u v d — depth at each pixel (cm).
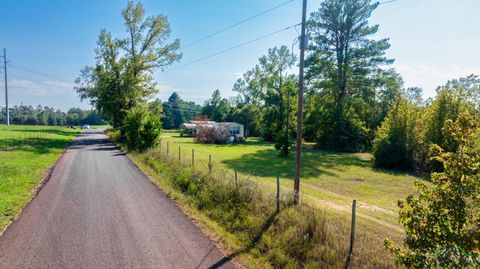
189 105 13338
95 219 834
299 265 585
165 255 625
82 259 601
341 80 3538
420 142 2306
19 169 1577
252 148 3688
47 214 868
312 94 3947
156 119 2561
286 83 4750
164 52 3994
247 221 788
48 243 671
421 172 2267
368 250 602
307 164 2400
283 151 2898
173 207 956
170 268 573
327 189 1529
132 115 2734
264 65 5116
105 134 6019
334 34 3644
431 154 411
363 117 4084
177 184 1238
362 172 2142
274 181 1653
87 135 5594
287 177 1811
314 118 3903
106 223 804
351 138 3559
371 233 752
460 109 2155
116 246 663
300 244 634
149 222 817
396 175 2056
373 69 3541
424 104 3378
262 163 2375
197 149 3412
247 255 633
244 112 7188
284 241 658
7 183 1210
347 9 3438
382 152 2411
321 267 564
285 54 4972
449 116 2170
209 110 9531
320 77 3741
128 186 1248
